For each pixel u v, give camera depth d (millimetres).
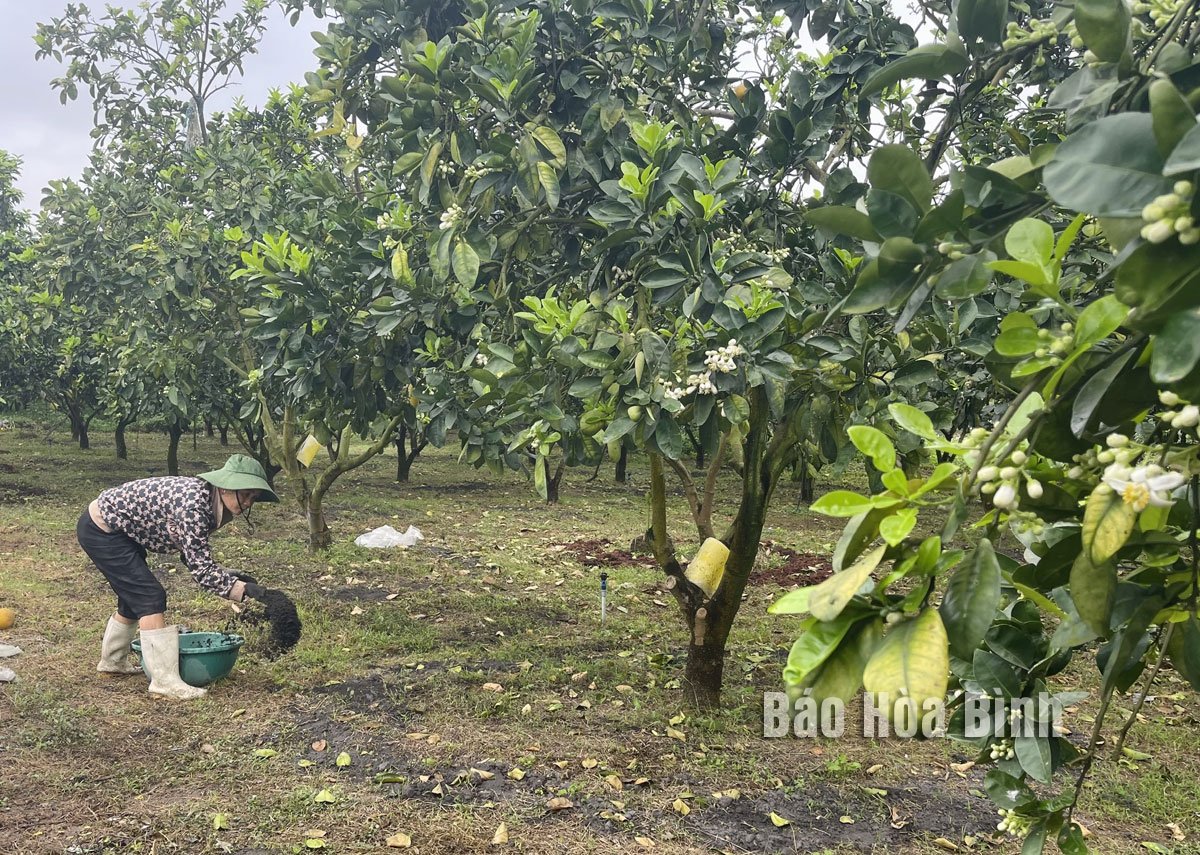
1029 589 1320
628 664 6383
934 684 924
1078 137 938
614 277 4781
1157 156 898
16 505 12195
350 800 4223
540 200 4738
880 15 4469
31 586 7789
